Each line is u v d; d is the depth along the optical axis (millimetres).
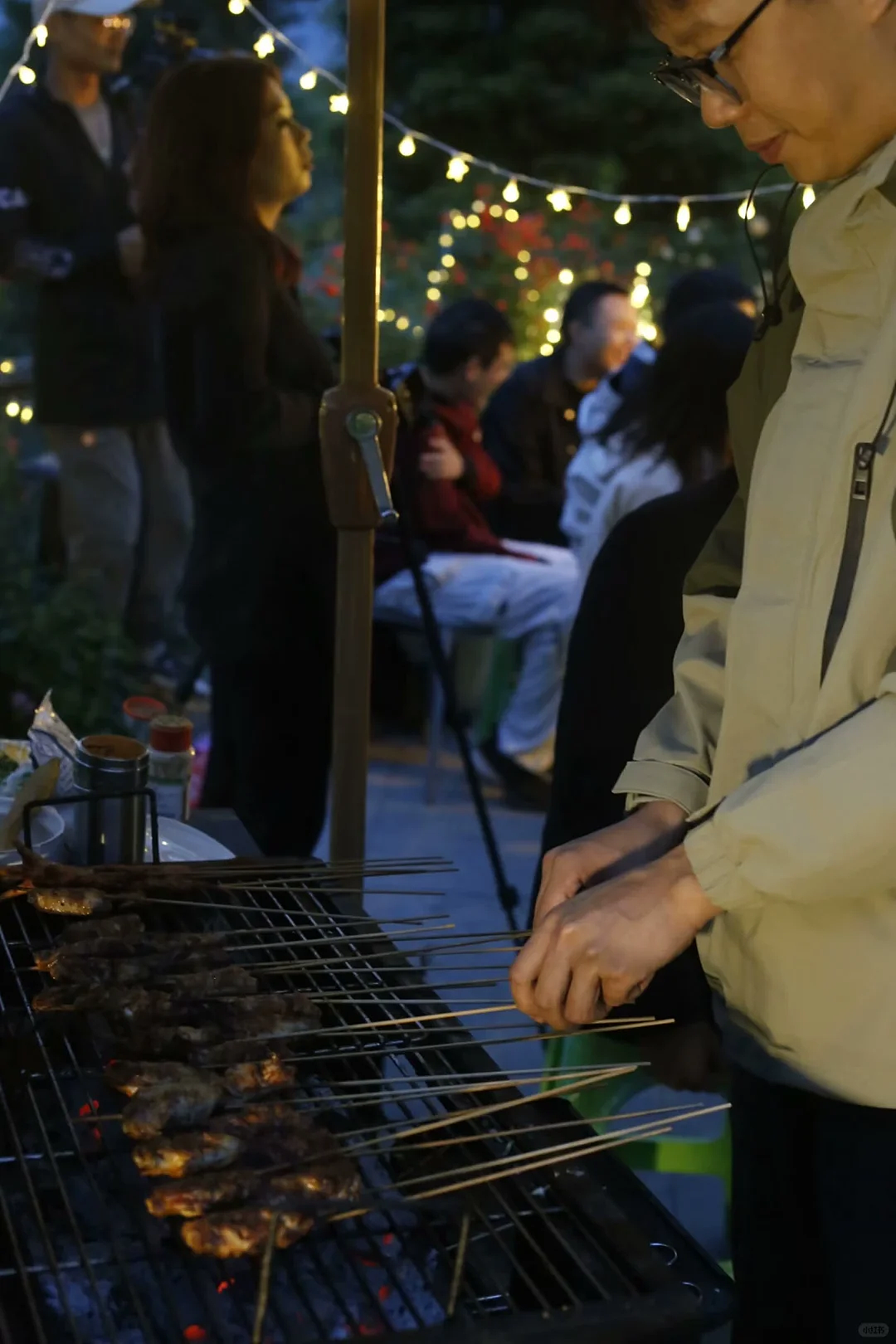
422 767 4836
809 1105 1531
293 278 3234
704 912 1311
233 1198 1130
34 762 1878
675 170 7598
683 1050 1876
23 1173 1138
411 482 2938
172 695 4664
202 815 2035
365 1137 1281
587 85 7570
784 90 1265
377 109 1950
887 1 1222
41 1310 1062
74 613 4078
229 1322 1080
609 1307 1024
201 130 3016
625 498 3904
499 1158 1218
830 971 1400
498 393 5152
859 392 1292
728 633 1462
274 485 3121
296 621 3205
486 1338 989
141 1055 1375
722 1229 2586
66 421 4395
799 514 1373
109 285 4273
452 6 7645
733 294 2627
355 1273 1078
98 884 1621
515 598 4496
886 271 1314
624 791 1572
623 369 4594
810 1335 1586
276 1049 1364
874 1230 1434
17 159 4043
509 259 6902
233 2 3580
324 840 3961
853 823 1229
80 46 3992
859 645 1301
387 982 1465
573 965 1293
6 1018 1417
